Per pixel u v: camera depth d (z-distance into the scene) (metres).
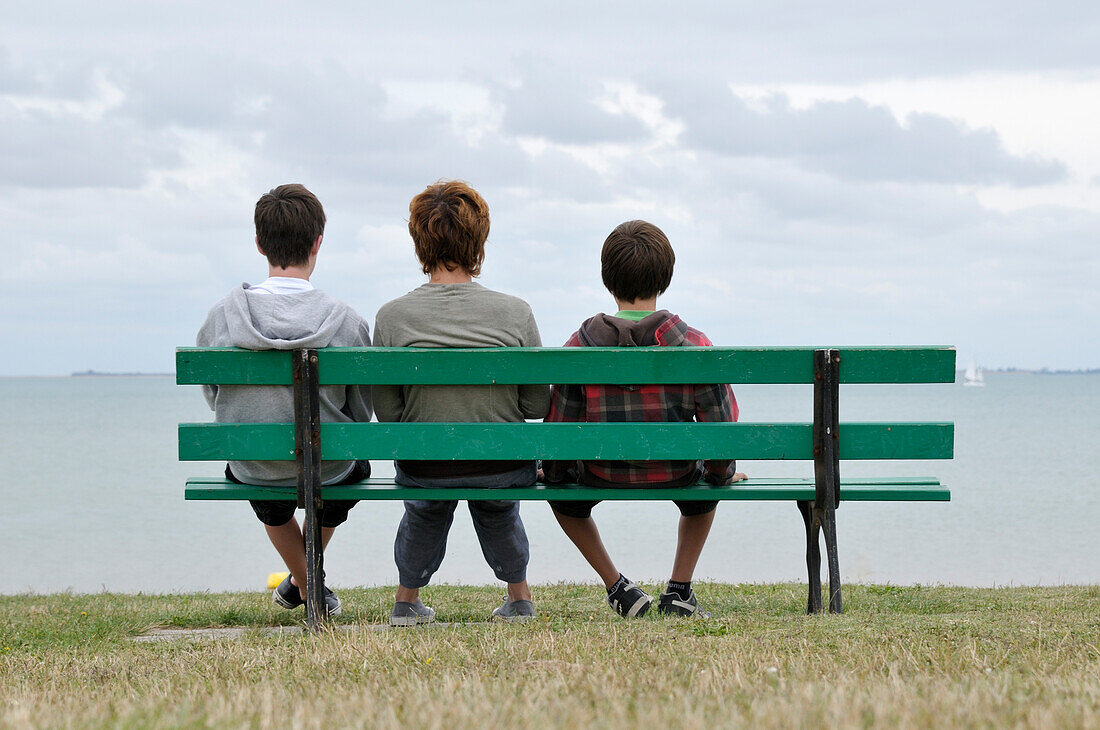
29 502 25.62
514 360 4.00
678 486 4.25
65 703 2.91
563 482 4.40
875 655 3.27
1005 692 2.64
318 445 3.98
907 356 3.98
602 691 2.79
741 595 6.11
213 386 4.39
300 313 4.09
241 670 3.33
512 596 4.70
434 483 4.24
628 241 4.36
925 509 21.47
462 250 4.30
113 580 13.03
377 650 3.56
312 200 4.38
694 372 4.01
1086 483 27.81
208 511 23.58
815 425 4.03
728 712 2.50
